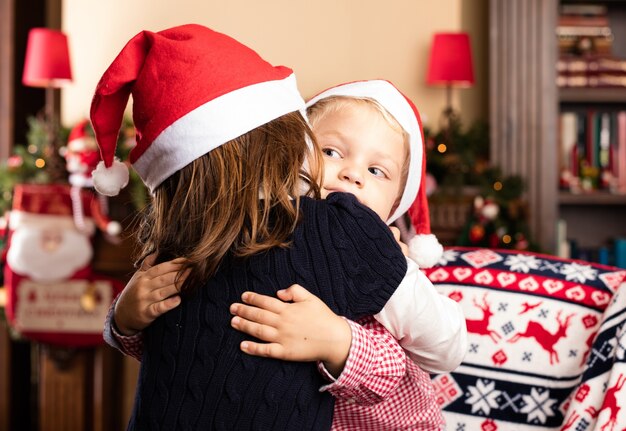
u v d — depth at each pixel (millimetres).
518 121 3922
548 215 3898
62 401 3611
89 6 4043
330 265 1074
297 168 1086
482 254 1743
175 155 1074
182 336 1087
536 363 1595
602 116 4000
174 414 1062
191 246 1079
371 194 1232
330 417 1096
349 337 1063
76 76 4035
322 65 4129
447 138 3785
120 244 3549
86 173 3459
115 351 3627
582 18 4012
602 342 1512
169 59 1080
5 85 3869
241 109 1067
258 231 1067
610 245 4211
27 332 3537
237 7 4102
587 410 1466
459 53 3822
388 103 1278
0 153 3869
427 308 1127
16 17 3949
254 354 1055
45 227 3494
